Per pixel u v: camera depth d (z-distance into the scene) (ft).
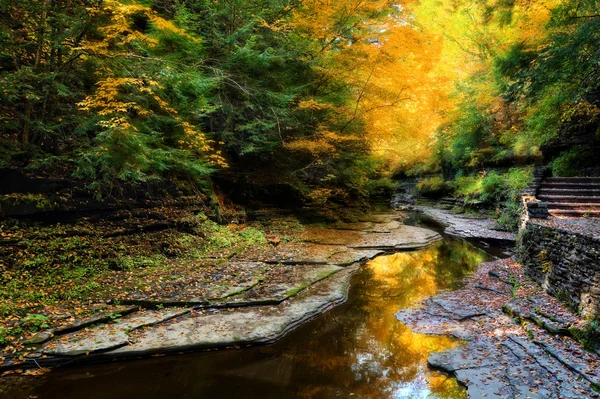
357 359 17.49
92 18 24.76
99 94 22.68
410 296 27.20
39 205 24.84
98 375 15.39
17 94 23.04
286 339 19.62
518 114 62.80
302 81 42.47
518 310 21.45
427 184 95.76
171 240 31.81
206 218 37.47
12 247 22.53
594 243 18.70
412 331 20.72
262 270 30.04
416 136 48.57
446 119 71.41
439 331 20.56
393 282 30.99
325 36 40.55
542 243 25.99
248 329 19.70
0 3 22.39
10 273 21.31
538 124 46.29
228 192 45.73
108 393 14.14
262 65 36.29
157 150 26.45
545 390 14.07
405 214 79.71
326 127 42.19
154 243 30.71
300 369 16.47
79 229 26.71
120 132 22.57
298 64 40.86
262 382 15.29
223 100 37.37
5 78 21.62
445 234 54.90
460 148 76.59
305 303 24.06
